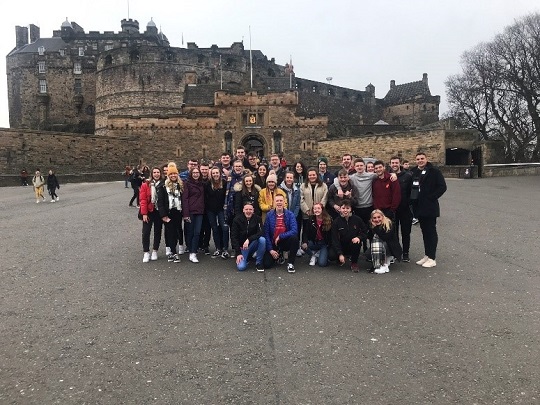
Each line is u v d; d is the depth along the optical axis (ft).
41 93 241.55
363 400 14.74
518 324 20.66
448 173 126.21
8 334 19.90
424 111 274.98
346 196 31.78
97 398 14.94
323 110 256.11
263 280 28.27
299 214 33.91
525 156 179.22
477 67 182.29
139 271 30.42
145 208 32.83
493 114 185.16
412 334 19.77
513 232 42.29
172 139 159.53
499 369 16.66
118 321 21.40
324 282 27.76
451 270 30.07
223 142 160.45
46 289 26.27
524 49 159.12
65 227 47.83
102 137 152.15
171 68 210.79
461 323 20.92
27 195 91.91
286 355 17.89
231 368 16.88
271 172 33.58
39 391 15.35
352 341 19.12
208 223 35.73
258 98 160.86
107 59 215.92
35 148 136.36
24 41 285.64
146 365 17.13
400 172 35.24
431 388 15.44
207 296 25.05
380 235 30.48
